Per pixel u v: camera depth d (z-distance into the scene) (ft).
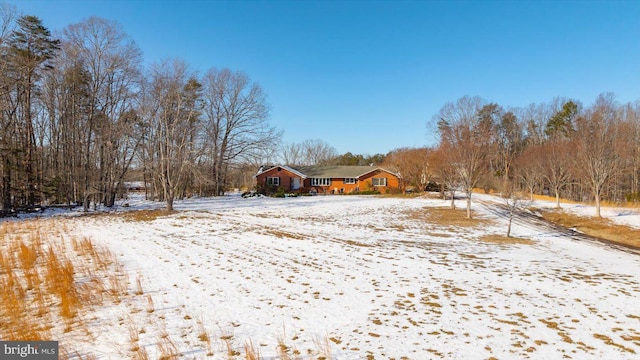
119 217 68.23
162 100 77.30
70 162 91.40
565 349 16.34
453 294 24.67
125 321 20.65
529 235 52.34
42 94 85.15
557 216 76.02
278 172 137.49
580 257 38.04
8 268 30.22
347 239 46.16
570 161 93.04
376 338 18.08
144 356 16.44
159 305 23.18
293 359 16.08
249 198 109.09
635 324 19.13
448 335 18.17
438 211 76.28
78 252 37.63
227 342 18.01
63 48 82.48
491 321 19.84
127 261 34.47
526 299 23.44
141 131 88.17
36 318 20.97
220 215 69.72
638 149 116.47
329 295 24.91
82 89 86.53
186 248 40.63
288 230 53.01
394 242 44.47
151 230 53.11
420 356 16.06
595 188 72.18
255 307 22.81
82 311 22.02
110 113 88.28
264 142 126.72
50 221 63.16
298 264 33.50
